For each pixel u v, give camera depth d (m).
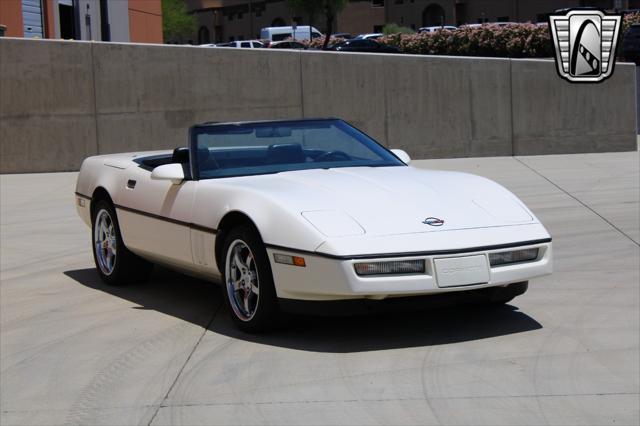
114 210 7.13
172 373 5.02
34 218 10.84
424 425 4.17
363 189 5.65
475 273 5.14
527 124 17.45
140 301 6.74
